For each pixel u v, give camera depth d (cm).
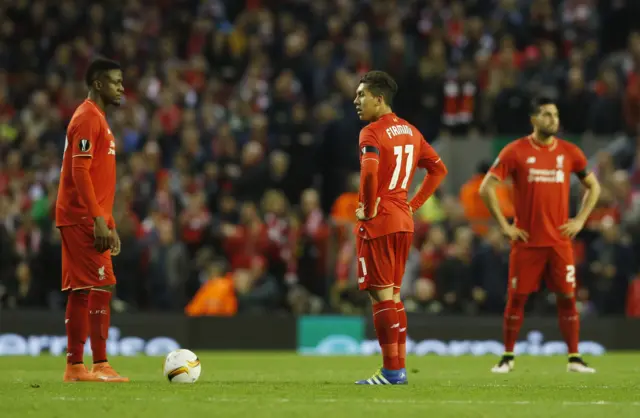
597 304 7019
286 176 7875
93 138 3469
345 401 2692
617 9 9750
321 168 8044
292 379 3825
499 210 4447
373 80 3303
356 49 8719
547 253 4444
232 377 3978
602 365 5034
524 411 2508
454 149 8325
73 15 9425
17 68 9238
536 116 4409
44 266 6719
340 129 8038
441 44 8912
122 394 2906
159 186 7425
